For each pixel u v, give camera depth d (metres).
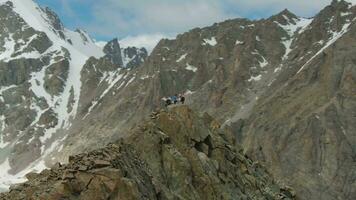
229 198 39.06
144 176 32.03
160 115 40.88
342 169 178.62
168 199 32.66
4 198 26.64
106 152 30.12
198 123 43.03
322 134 190.50
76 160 28.70
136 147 36.69
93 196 26.08
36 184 27.25
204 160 40.34
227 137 49.97
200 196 37.62
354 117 195.75
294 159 186.12
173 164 36.97
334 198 169.25
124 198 26.69
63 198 25.48
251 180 45.75
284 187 51.75
